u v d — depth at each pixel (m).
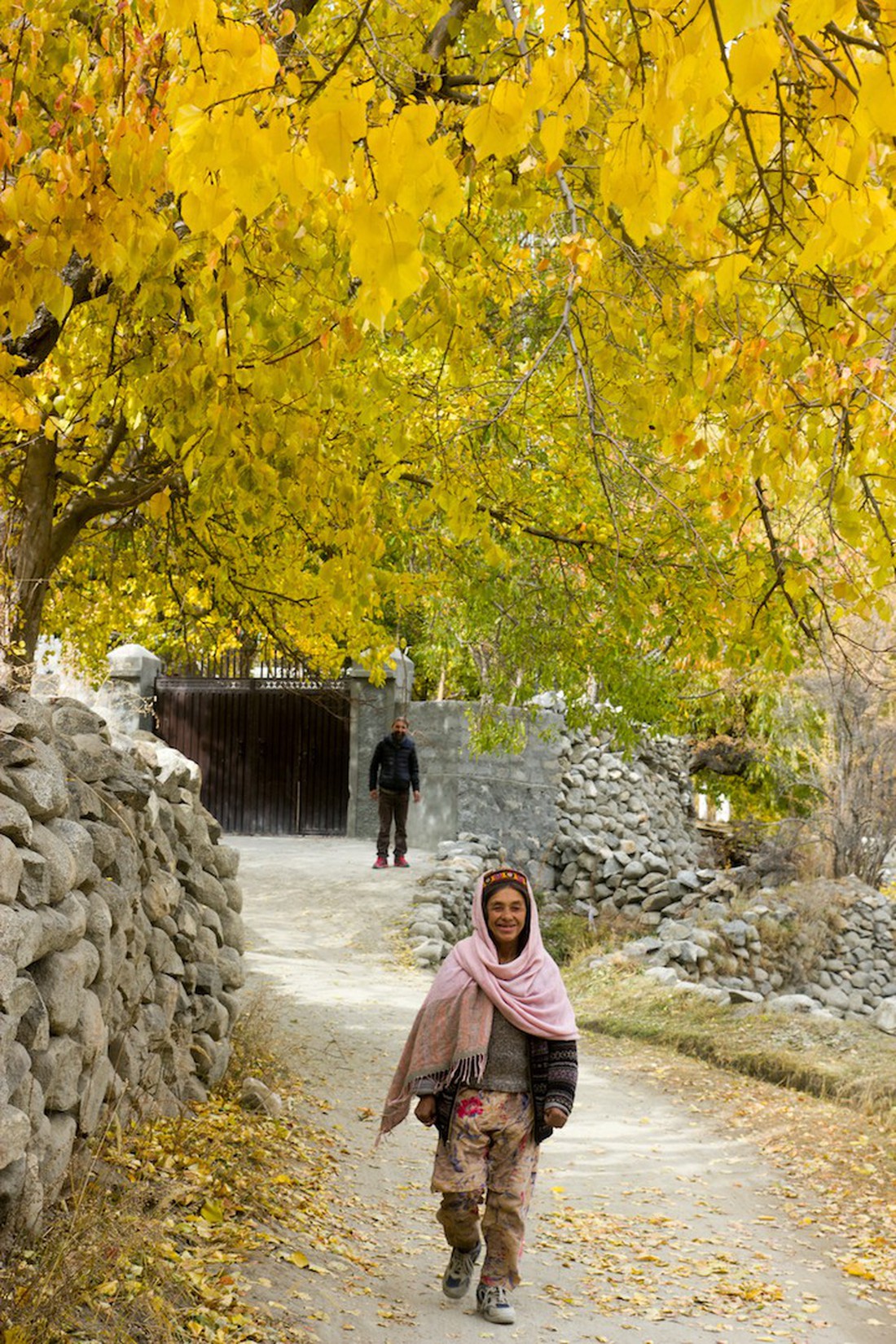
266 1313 4.21
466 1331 4.61
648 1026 12.80
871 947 17.64
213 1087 7.06
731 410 4.77
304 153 2.75
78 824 4.87
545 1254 5.94
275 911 15.90
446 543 9.10
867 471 4.62
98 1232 4.06
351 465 5.89
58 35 4.62
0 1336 3.29
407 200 2.48
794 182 4.11
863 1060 11.62
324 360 4.32
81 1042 4.53
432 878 17.55
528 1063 4.90
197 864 7.43
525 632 9.73
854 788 18.94
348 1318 4.44
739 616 6.55
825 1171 8.07
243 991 11.37
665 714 12.48
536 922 5.12
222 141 2.63
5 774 4.37
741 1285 5.80
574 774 21.31
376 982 13.00
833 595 5.68
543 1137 4.89
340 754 21.81
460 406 7.16
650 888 19.45
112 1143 5.05
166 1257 4.30
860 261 4.22
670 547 7.60
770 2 1.85
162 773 7.04
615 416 6.02
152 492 7.88
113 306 5.41
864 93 2.38
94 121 3.97
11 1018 3.86
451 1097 4.87
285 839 21.31
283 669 21.84
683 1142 8.72
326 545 8.20
